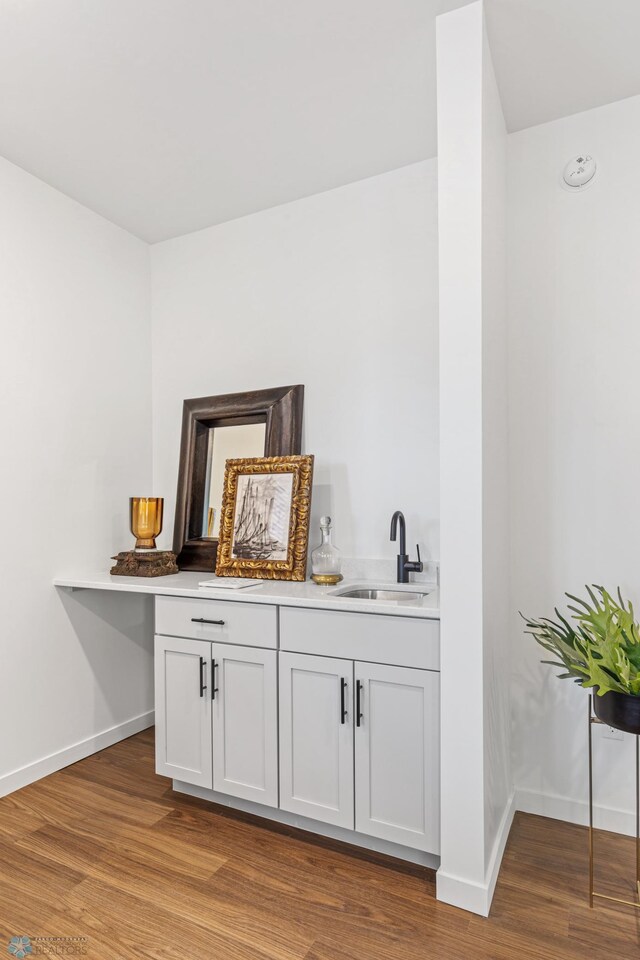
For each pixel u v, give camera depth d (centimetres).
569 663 171
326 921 159
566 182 211
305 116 213
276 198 268
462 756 164
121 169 244
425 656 175
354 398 252
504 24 170
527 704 216
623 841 196
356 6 164
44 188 253
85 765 256
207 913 162
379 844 191
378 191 249
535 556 216
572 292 211
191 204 273
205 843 196
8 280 236
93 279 277
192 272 300
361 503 249
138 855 189
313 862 185
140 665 299
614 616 190
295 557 237
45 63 187
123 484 291
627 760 200
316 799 195
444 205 168
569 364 211
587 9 163
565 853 189
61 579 253
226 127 219
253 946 150
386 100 205
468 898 162
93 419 274
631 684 151
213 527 281
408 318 241
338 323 257
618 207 204
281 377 272
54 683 251
